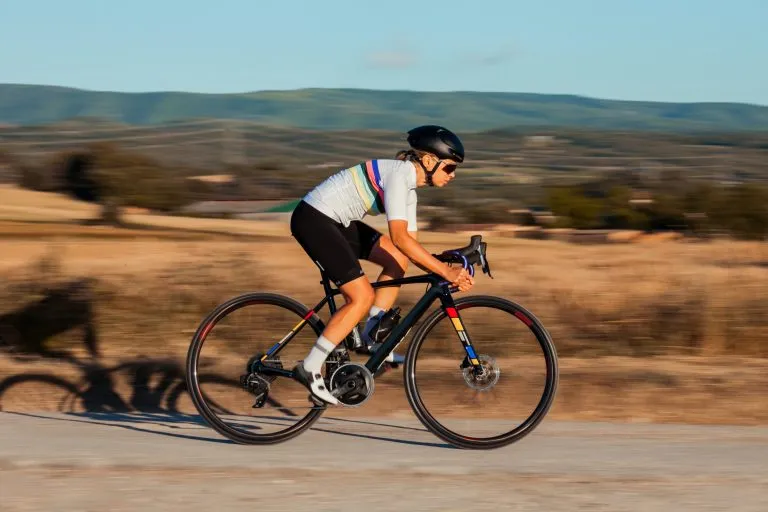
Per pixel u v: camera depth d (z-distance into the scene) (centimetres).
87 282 815
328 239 488
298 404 563
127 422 562
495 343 570
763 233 1712
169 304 800
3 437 499
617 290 885
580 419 634
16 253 1204
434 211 2861
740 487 407
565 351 749
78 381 659
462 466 437
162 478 414
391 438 525
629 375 644
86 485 403
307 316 517
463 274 495
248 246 1272
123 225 2186
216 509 371
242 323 551
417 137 487
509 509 375
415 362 509
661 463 451
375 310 510
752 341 761
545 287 917
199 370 550
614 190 2367
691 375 645
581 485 408
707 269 1059
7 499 383
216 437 520
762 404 627
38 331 756
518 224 2589
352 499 386
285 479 414
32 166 3262
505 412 560
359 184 488
